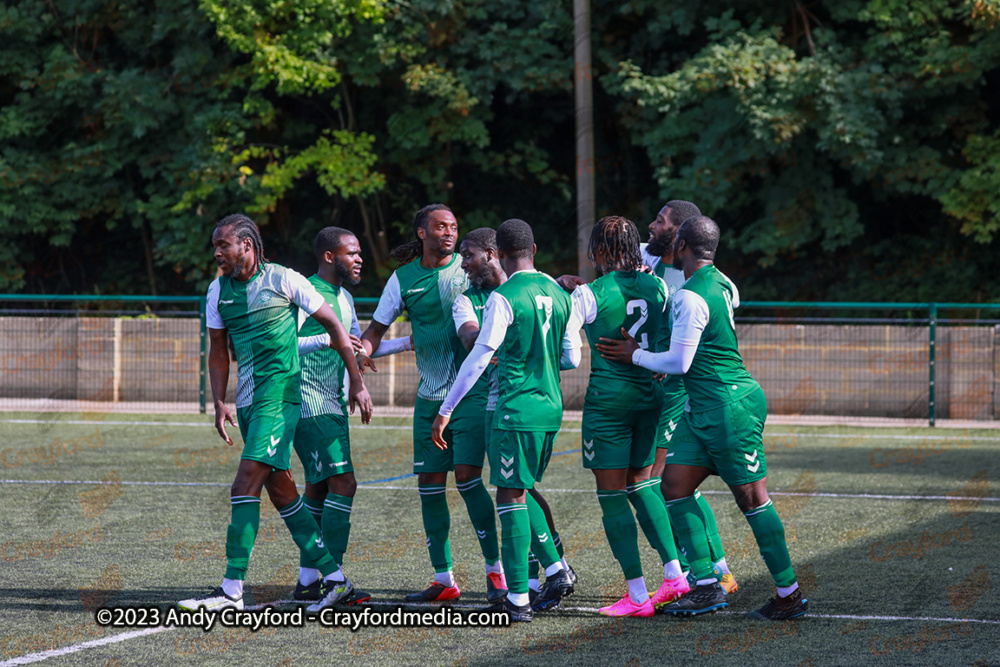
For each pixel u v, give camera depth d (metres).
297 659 16.80
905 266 78.12
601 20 77.12
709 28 69.44
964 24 70.00
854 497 32.72
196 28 75.25
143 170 78.12
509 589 19.14
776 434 50.56
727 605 20.19
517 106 84.75
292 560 24.11
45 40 80.69
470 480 20.20
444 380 20.66
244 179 74.06
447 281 20.73
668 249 21.91
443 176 80.69
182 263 79.38
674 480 19.34
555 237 85.00
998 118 75.19
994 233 72.38
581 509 30.70
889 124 68.56
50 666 16.31
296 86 71.50
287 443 19.62
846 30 73.62
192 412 59.16
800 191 72.75
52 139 81.62
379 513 30.08
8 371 64.56
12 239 81.88
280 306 19.45
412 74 71.56
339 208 85.75
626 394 19.34
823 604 20.16
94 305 84.19
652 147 71.12
